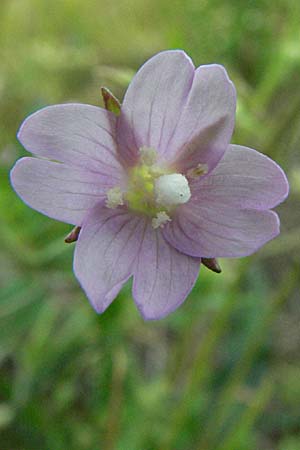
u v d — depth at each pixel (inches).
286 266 2.9
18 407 2.4
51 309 2.5
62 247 2.3
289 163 2.5
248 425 2.5
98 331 2.4
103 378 2.4
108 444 2.4
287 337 2.8
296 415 2.7
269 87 2.4
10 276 2.4
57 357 2.5
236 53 2.6
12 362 2.6
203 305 2.4
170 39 2.5
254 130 2.3
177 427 2.4
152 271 1.8
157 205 1.8
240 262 2.4
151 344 2.7
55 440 2.5
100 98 2.7
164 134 1.8
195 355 2.7
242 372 2.5
